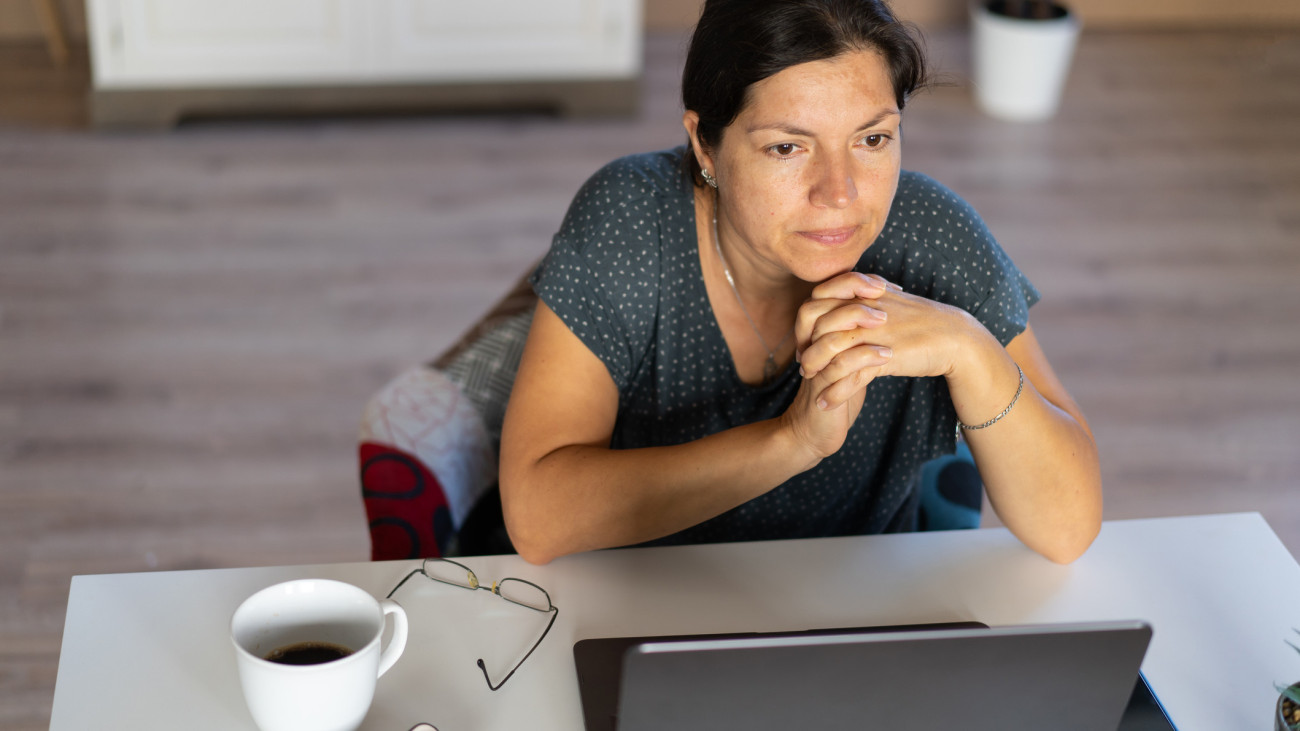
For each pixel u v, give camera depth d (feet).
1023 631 2.73
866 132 3.34
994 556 3.79
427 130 12.72
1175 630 3.52
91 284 9.87
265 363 9.14
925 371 3.56
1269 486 8.46
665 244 3.98
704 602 3.55
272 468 8.19
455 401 4.43
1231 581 3.72
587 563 3.69
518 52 12.67
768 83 3.28
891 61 3.29
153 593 3.44
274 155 12.07
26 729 6.23
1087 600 3.62
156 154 11.92
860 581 3.66
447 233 10.92
